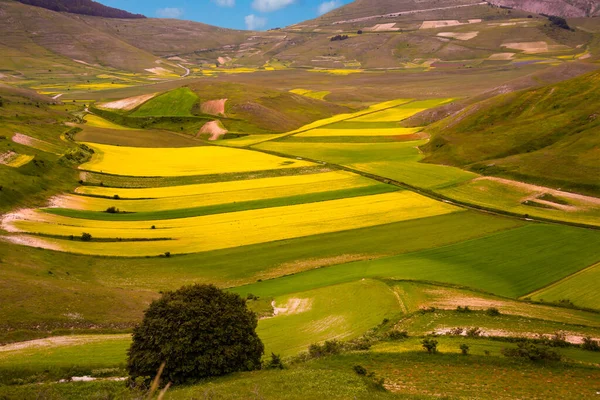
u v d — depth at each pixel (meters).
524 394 30.53
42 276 55.50
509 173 99.19
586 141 106.31
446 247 67.31
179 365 32.44
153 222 79.31
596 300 51.75
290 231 74.75
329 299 52.62
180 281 59.62
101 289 53.91
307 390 28.33
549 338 41.50
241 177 106.00
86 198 90.00
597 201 83.75
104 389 32.38
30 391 30.94
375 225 76.62
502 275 58.34
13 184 84.06
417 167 110.31
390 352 38.03
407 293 53.06
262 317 48.97
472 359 36.34
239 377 32.12
